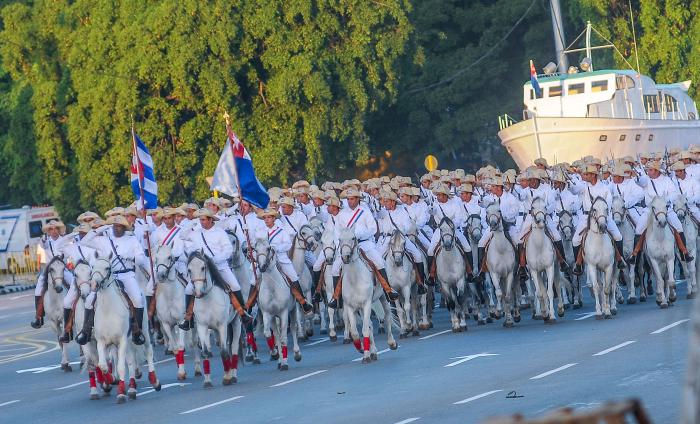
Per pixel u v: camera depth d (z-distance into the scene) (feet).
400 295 193.98
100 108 387.75
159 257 160.66
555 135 387.96
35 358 222.69
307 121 389.60
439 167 490.90
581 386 128.06
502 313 217.97
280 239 173.99
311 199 234.79
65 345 197.26
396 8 399.85
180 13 372.99
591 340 167.73
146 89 387.14
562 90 400.67
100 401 157.38
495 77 477.77
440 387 138.82
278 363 173.78
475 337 187.01
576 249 199.41
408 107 474.08
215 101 379.55
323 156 397.60
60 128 419.74
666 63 471.21
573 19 474.08
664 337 162.40
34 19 428.15
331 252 170.30
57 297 191.62
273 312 170.09
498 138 480.64
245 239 178.09
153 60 376.07
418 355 171.53
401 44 403.54
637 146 395.75
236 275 165.89
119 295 151.12
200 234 159.74
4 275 454.40
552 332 183.01
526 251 195.31
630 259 208.44
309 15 383.86
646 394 119.03
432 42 489.67
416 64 441.27
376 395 137.69
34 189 465.47
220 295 157.79
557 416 52.16
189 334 173.58
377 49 400.88
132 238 157.99
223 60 380.37
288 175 416.26
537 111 403.54
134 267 158.92
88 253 153.48
